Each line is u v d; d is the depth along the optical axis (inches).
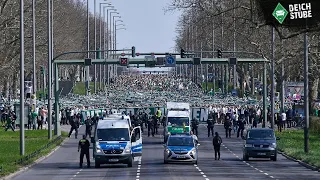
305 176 2442.2
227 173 2556.6
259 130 3248.0
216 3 3924.7
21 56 3134.8
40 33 6072.8
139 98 7819.9
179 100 7386.8
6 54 5310.0
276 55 4667.8
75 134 4638.3
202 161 3169.3
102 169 2775.6
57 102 4645.7
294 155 3272.6
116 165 2967.5
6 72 5999.0
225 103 6732.3
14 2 5036.9
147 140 4539.9
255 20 2637.8
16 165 2780.5
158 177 2393.0
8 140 4220.0
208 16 3929.6
